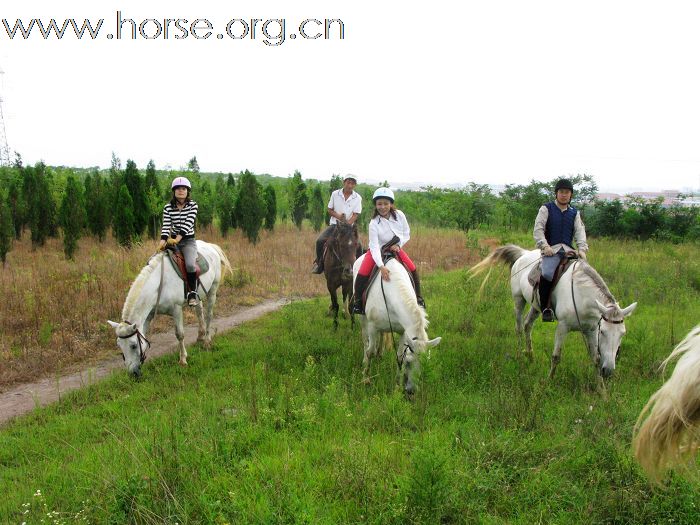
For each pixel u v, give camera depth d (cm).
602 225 2077
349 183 934
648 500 372
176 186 750
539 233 666
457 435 477
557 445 445
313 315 1002
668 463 334
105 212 1778
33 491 411
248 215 1827
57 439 525
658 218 2039
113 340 875
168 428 496
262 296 1238
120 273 1181
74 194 1497
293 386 585
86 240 1806
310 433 482
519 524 353
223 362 752
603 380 575
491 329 842
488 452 425
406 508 347
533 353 727
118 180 1966
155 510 360
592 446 437
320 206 2342
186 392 627
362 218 2462
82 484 412
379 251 638
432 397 557
